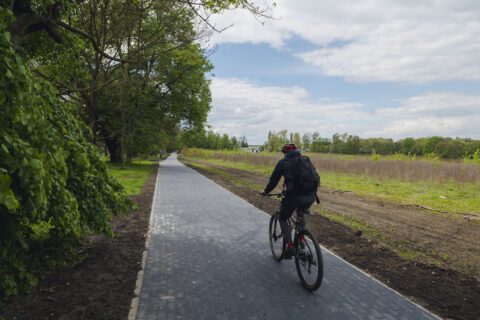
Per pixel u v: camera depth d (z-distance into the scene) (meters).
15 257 3.86
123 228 7.78
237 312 3.91
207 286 4.63
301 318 3.81
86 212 5.31
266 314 3.88
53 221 4.44
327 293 4.50
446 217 10.01
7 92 3.16
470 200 12.88
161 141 33.75
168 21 6.82
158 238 7.03
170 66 28.20
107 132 29.55
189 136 35.47
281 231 5.29
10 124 3.46
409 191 15.37
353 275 5.21
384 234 7.90
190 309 3.95
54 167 4.10
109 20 6.48
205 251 6.24
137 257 5.77
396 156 27.00
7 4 4.08
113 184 6.33
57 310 3.83
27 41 6.56
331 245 6.95
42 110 3.91
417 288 4.82
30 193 3.51
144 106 27.72
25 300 4.02
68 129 5.22
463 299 4.50
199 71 30.67
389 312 4.01
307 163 4.86
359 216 9.96
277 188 16.92
